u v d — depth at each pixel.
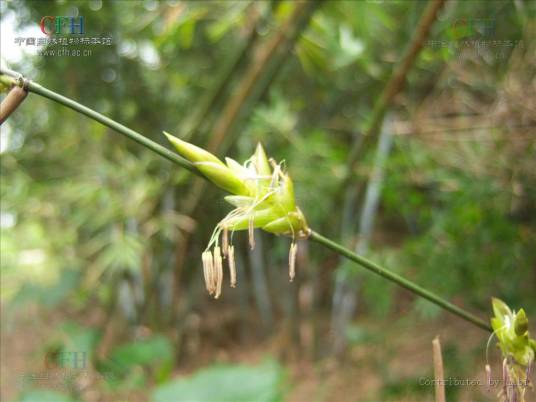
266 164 0.11
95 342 0.27
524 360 0.10
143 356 0.26
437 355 0.11
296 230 0.11
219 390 0.20
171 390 0.20
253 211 0.10
